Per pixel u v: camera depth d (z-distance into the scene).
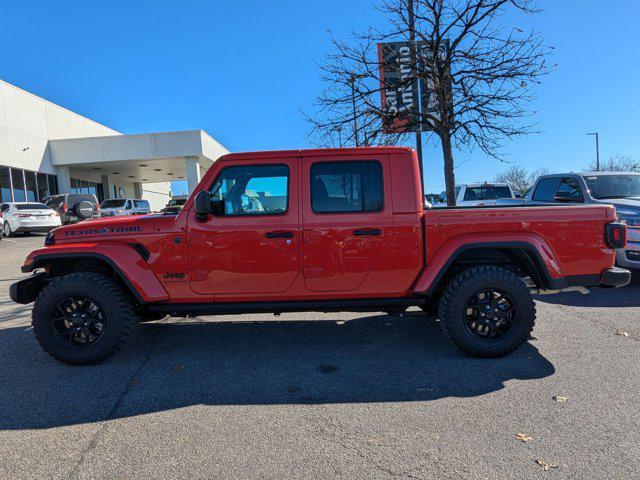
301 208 4.41
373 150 4.46
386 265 4.41
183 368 4.39
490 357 4.46
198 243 4.40
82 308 4.48
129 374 4.25
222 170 4.45
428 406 3.52
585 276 4.46
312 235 4.38
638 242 7.18
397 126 9.30
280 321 5.96
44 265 4.66
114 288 4.43
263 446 2.99
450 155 8.98
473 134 8.88
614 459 2.77
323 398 3.70
